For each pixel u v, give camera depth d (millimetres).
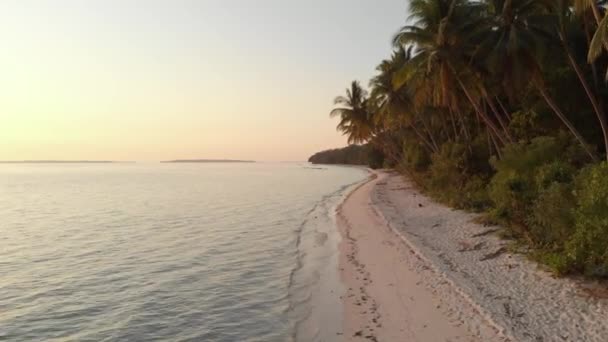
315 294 13344
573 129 22781
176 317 11930
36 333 11102
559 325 9273
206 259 18562
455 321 10148
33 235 25109
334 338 10023
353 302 12281
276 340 10234
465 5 25484
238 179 92625
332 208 36188
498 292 11586
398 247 18281
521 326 9375
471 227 20391
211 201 44250
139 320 11766
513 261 14180
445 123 42750
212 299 13320
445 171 32844
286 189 60906
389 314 11094
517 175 17328
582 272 11977
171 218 31688
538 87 23438
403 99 41500
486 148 30719
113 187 68938
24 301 13453
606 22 11672
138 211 36281
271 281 15070
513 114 27766
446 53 24891
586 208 11492
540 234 14562
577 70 21656
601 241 11008
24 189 66125
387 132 69875
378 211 29547
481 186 27750
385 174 88250
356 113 56781
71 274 16469
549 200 13703
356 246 19641
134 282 15281
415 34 26094
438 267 14398
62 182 87062
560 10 21312
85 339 10695
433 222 23391
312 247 20531
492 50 22844
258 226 27531
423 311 10992
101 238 23922
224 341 10336
